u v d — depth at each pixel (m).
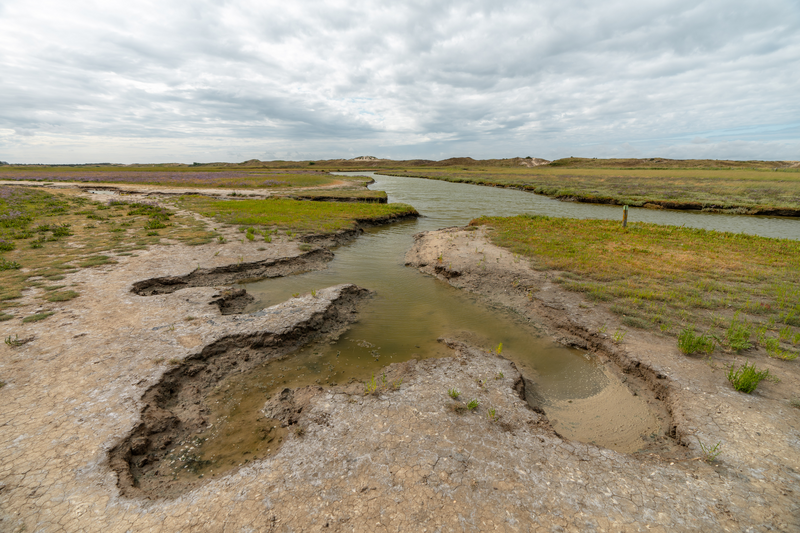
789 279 9.91
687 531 3.14
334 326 7.87
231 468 4.04
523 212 26.84
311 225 17.97
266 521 3.17
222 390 5.54
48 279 9.02
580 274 10.60
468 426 4.47
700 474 3.78
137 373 5.29
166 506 3.36
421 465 3.81
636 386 5.78
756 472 3.75
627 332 7.10
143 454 4.12
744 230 20.30
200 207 23.66
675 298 8.66
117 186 41.91
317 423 4.54
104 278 9.23
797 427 4.37
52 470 3.62
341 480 3.62
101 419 4.33
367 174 88.00
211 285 9.98
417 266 12.84
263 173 72.69
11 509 3.20
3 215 17.45
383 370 6.20
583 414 5.23
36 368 5.25
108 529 3.10
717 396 5.02
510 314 8.77
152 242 13.09
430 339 7.49
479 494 3.48
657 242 14.34
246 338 6.65
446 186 53.09
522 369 6.42
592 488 3.61
